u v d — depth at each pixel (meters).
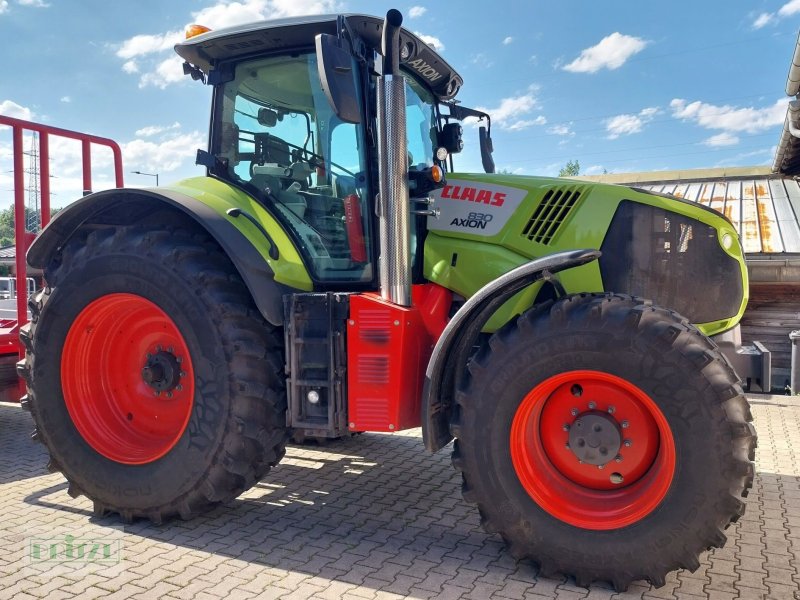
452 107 4.79
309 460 4.80
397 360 3.23
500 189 3.67
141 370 3.76
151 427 3.76
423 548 3.24
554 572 2.89
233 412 3.29
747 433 2.62
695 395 2.66
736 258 3.53
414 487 4.20
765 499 3.94
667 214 3.48
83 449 3.62
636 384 2.75
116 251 3.53
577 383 2.96
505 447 2.93
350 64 3.06
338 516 3.68
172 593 2.76
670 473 2.71
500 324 3.49
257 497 4.00
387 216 3.27
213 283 3.37
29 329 3.84
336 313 3.31
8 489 4.12
